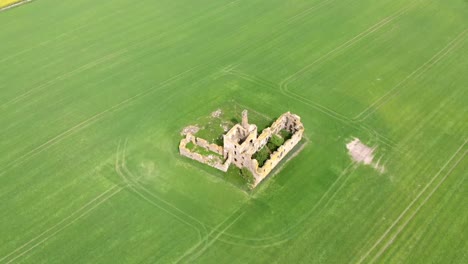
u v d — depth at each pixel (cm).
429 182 7362
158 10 12369
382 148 7988
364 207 6950
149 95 9275
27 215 6894
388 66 10100
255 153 7631
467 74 9831
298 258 6256
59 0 12838
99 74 9919
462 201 7050
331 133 8288
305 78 9706
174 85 9550
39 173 7588
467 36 11144
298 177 7431
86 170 7612
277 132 8150
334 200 7056
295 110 8806
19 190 7294
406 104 9000
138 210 6925
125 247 6419
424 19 11869
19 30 11469
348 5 12538
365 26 11581
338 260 6234
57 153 7962
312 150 7931
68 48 10794
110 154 7912
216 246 6412
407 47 10756
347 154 7850
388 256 6284
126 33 11350
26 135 8369
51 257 6309
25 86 9581
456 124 8531
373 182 7350
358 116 8681
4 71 10019
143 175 7494
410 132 8338
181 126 8462
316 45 10819
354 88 9412
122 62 10300
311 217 6806
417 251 6350
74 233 6619
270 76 9775
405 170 7569
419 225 6694
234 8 12425
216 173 7481
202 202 7038
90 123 8606
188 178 7412
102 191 7238
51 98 9250
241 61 10275
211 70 9988
